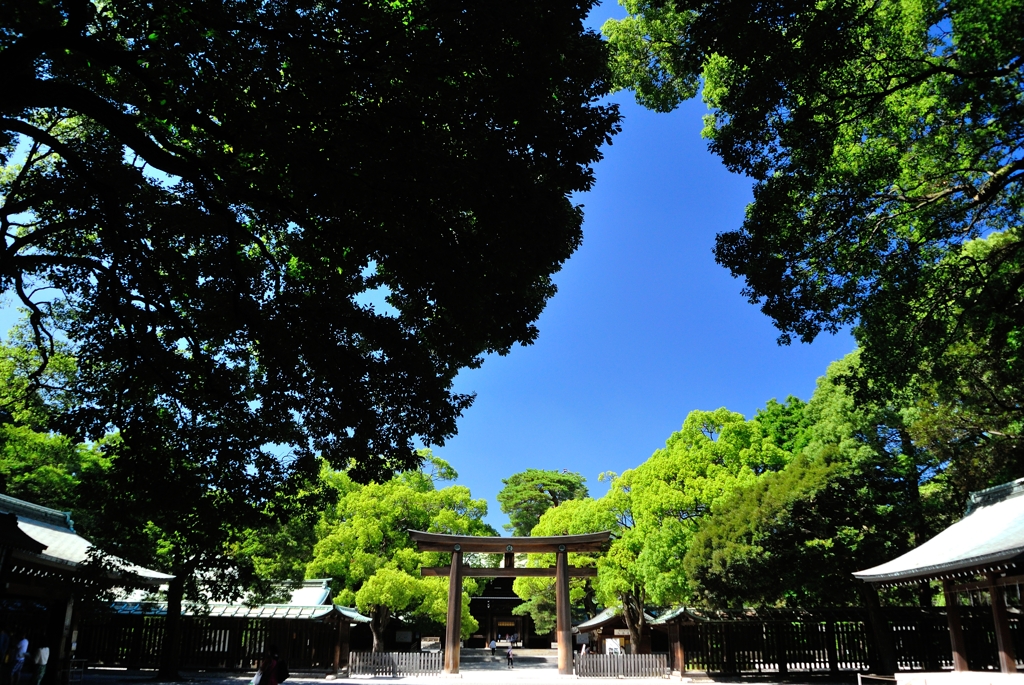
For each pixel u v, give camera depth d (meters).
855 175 13.48
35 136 8.36
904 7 12.35
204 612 21.89
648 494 27.89
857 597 22.14
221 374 10.84
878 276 14.30
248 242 10.66
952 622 15.95
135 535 12.09
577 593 38.66
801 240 14.04
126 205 10.28
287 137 7.88
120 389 10.83
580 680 22.50
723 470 28.31
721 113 15.55
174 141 10.23
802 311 14.45
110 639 22.81
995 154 13.38
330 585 34.09
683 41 15.77
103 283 10.40
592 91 9.13
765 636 22.67
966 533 16.55
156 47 7.79
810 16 10.55
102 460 24.44
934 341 14.52
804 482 21.52
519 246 8.88
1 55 7.13
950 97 12.19
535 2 8.13
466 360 10.55
